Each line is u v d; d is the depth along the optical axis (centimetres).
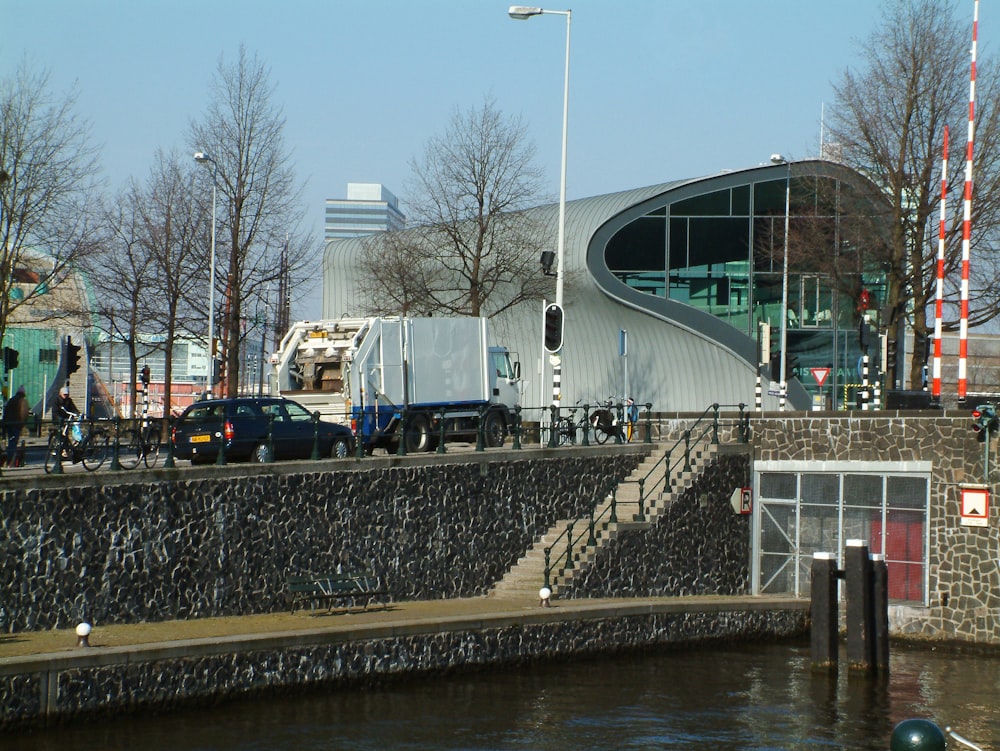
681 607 3691
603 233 6900
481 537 3731
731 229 6919
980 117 5181
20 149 4506
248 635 2798
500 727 2731
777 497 4219
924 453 3916
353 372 3934
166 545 3027
